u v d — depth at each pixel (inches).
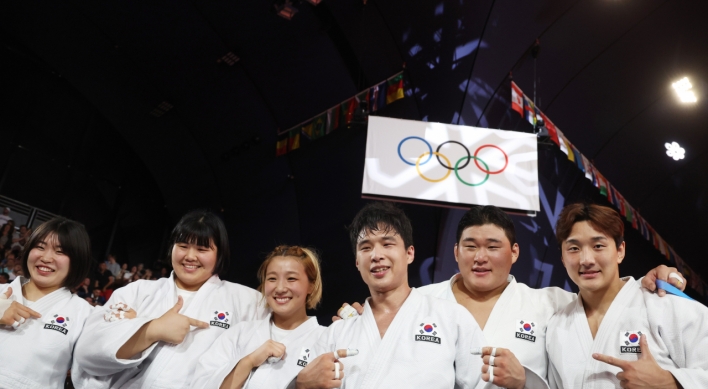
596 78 378.9
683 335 86.1
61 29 327.6
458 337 85.8
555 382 95.6
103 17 321.1
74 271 115.8
